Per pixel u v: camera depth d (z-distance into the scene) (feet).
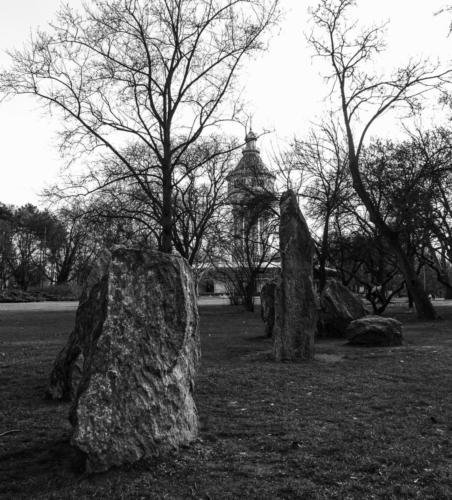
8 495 14.70
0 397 27.43
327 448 18.24
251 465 16.71
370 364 36.55
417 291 84.74
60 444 19.26
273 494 14.46
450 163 84.53
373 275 111.86
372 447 18.16
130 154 85.15
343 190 98.48
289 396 26.99
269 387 29.22
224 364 37.47
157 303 17.85
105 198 81.82
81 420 15.79
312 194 100.89
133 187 83.87
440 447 18.01
